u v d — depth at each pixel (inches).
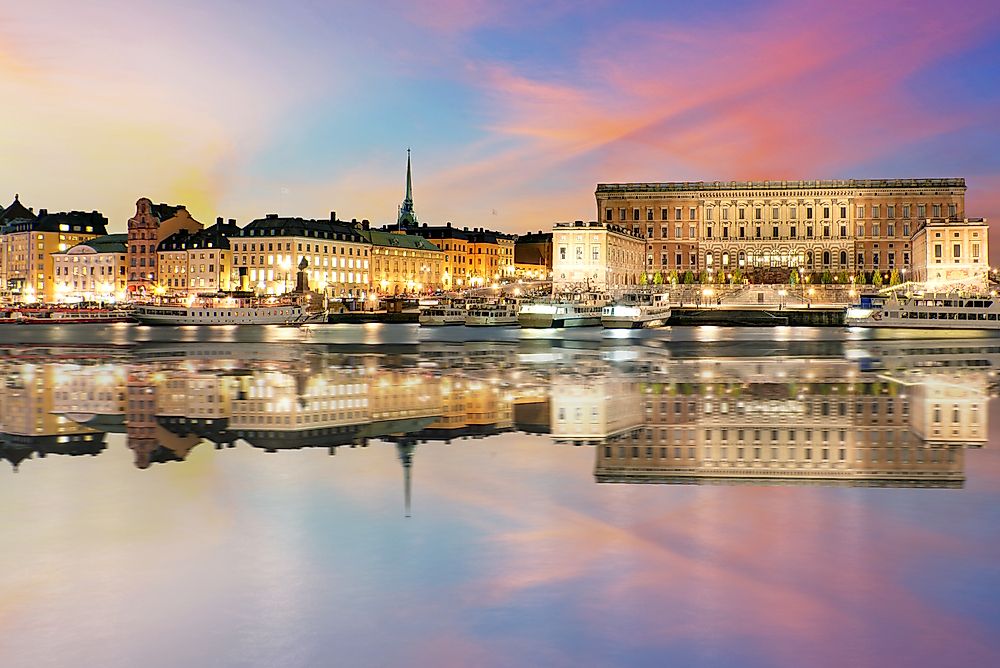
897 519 713.0
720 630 512.1
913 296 6028.5
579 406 1414.9
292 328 5600.4
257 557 629.0
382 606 547.5
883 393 1614.2
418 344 3592.5
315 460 953.5
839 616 528.7
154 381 1840.6
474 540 663.8
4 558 626.8
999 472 884.6
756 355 2834.6
